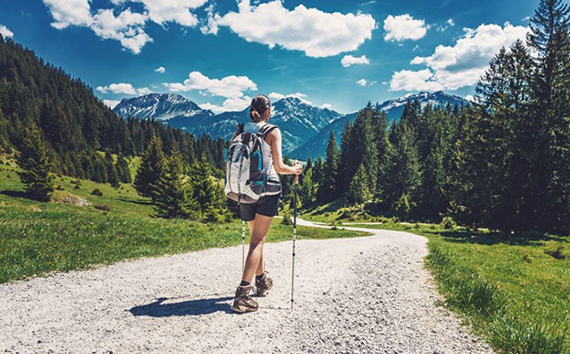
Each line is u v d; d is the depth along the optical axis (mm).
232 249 10734
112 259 7840
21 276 5688
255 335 3229
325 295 4840
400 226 54219
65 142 137875
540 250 21281
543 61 36469
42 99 188250
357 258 8852
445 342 3549
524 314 5355
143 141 184625
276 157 3783
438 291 5922
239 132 3824
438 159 70625
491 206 36656
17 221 12984
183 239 12562
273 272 6270
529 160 34125
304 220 89688
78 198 53281
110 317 3570
